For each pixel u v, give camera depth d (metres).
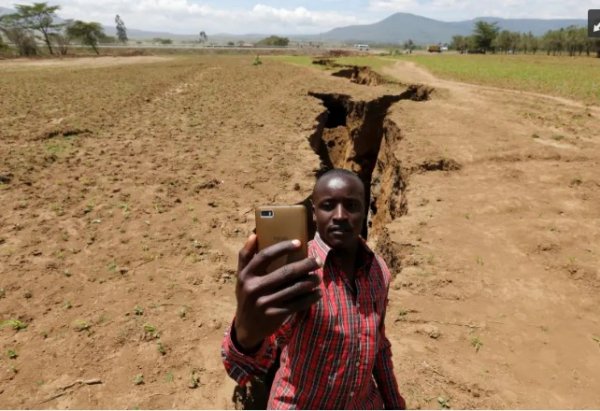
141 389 4.56
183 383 4.65
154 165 12.25
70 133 15.55
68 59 61.28
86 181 10.75
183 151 13.80
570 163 12.23
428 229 8.26
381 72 37.97
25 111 19.25
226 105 22.45
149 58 65.81
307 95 25.64
